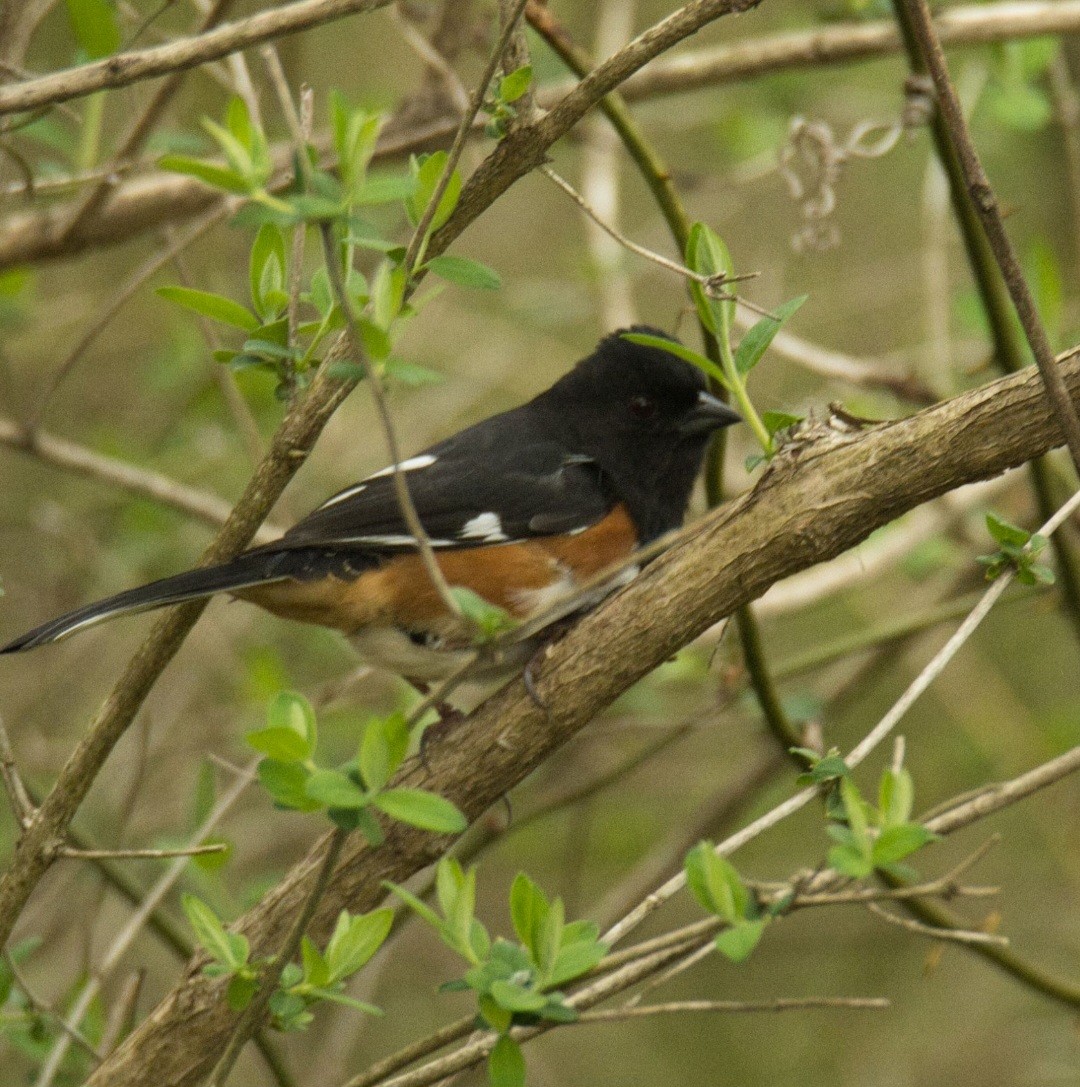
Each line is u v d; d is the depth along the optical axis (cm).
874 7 1022
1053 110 1195
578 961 493
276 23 591
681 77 1066
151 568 1276
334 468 1369
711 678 1186
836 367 1069
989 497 1195
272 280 616
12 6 841
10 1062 1102
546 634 814
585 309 1325
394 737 470
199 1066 648
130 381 1434
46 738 1217
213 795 873
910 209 1577
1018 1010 1402
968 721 1377
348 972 529
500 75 597
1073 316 1298
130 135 910
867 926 1420
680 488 889
